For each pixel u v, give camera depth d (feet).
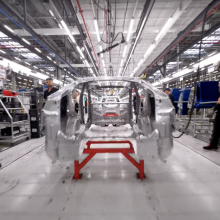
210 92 12.85
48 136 5.78
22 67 17.81
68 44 22.54
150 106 8.45
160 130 5.81
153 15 14.08
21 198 5.29
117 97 16.29
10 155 9.75
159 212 4.55
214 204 4.90
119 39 19.42
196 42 17.20
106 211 4.59
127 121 12.62
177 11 11.35
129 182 6.26
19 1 11.73
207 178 6.56
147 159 5.82
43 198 5.26
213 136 10.25
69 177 6.77
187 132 15.84
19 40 14.53
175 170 7.34
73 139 5.97
